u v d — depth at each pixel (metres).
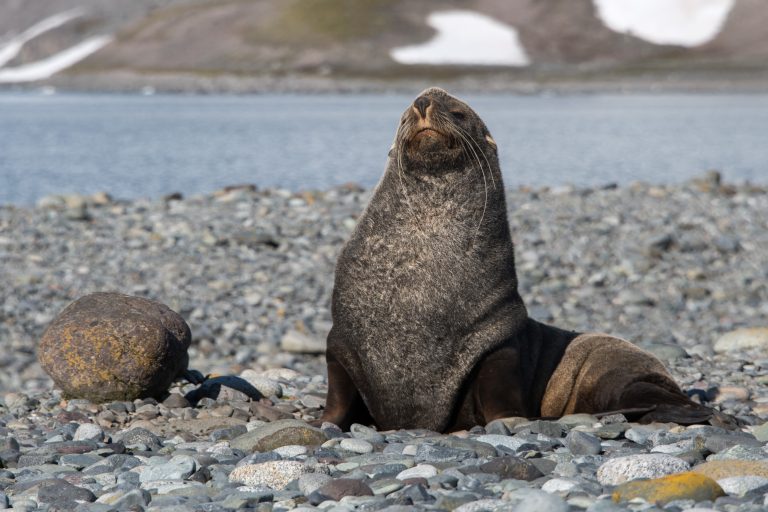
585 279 52.59
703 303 49.44
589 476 17.67
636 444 20.81
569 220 61.59
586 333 26.45
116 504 16.56
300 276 51.62
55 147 148.75
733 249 57.31
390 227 22.84
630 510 14.48
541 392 24.91
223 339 42.81
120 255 54.53
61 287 49.38
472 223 22.92
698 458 18.53
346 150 142.00
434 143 22.34
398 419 23.05
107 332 26.25
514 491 15.86
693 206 65.50
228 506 16.11
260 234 56.84
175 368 27.14
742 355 35.88
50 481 18.28
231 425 24.30
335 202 65.50
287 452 20.03
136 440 22.30
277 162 123.88
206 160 127.12
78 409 25.83
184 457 19.27
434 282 22.42
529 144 149.75
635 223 61.25
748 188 71.19
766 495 15.12
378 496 16.42
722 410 26.86
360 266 22.89
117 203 65.94
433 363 22.55
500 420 21.77
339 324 23.11
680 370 32.69
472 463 18.70
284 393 29.88
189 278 50.78
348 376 23.17
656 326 45.66
